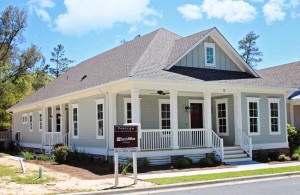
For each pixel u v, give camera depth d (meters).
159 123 22.92
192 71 20.94
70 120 26.05
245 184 13.73
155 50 21.67
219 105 24.61
